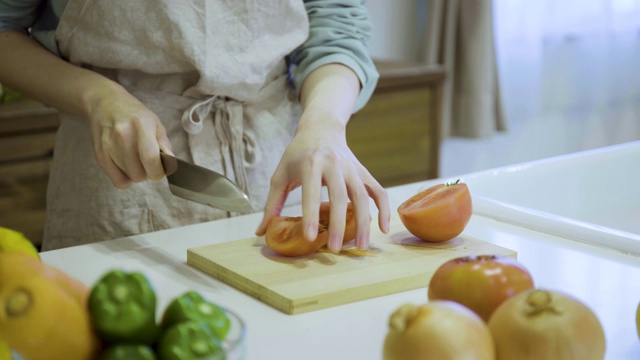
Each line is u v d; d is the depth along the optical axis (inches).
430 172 96.3
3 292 20.1
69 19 45.7
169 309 22.3
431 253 36.4
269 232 36.7
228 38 45.1
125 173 40.4
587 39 149.6
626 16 151.1
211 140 46.3
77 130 47.1
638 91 156.9
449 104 137.9
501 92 140.7
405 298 32.8
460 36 135.8
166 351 20.6
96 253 39.0
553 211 50.4
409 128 93.4
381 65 95.3
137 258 38.3
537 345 22.7
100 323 20.8
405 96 92.1
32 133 71.7
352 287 32.3
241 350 22.0
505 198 49.2
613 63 153.0
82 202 46.9
